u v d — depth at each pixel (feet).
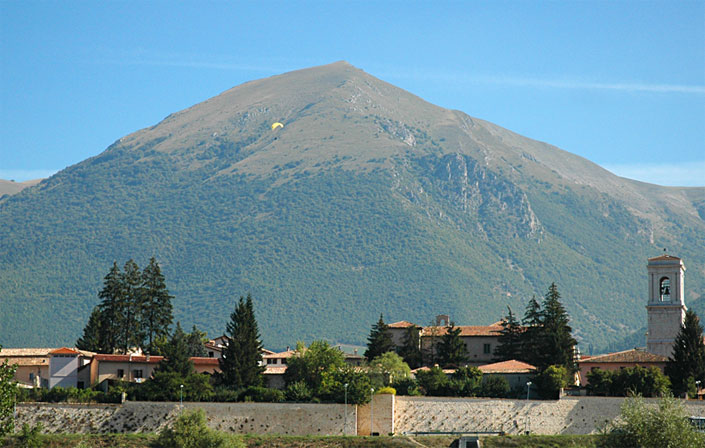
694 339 627.46
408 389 610.65
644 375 602.85
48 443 545.44
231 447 535.19
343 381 597.11
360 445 547.49
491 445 545.03
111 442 548.31
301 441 554.05
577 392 606.96
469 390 616.80
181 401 579.07
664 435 447.01
